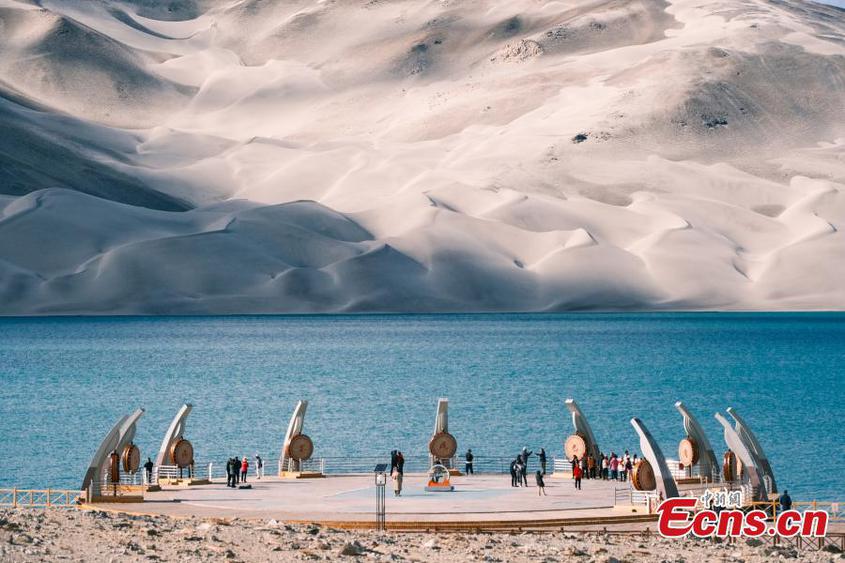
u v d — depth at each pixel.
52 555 30.70
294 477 59.03
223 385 129.75
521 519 43.94
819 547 39.47
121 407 108.81
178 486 55.28
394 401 113.38
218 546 33.44
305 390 124.19
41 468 71.00
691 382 133.25
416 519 43.91
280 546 34.16
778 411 103.50
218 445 83.44
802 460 73.31
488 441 85.12
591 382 132.88
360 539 37.38
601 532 41.88
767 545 39.44
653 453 47.09
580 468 55.47
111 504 48.50
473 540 38.72
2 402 112.38
